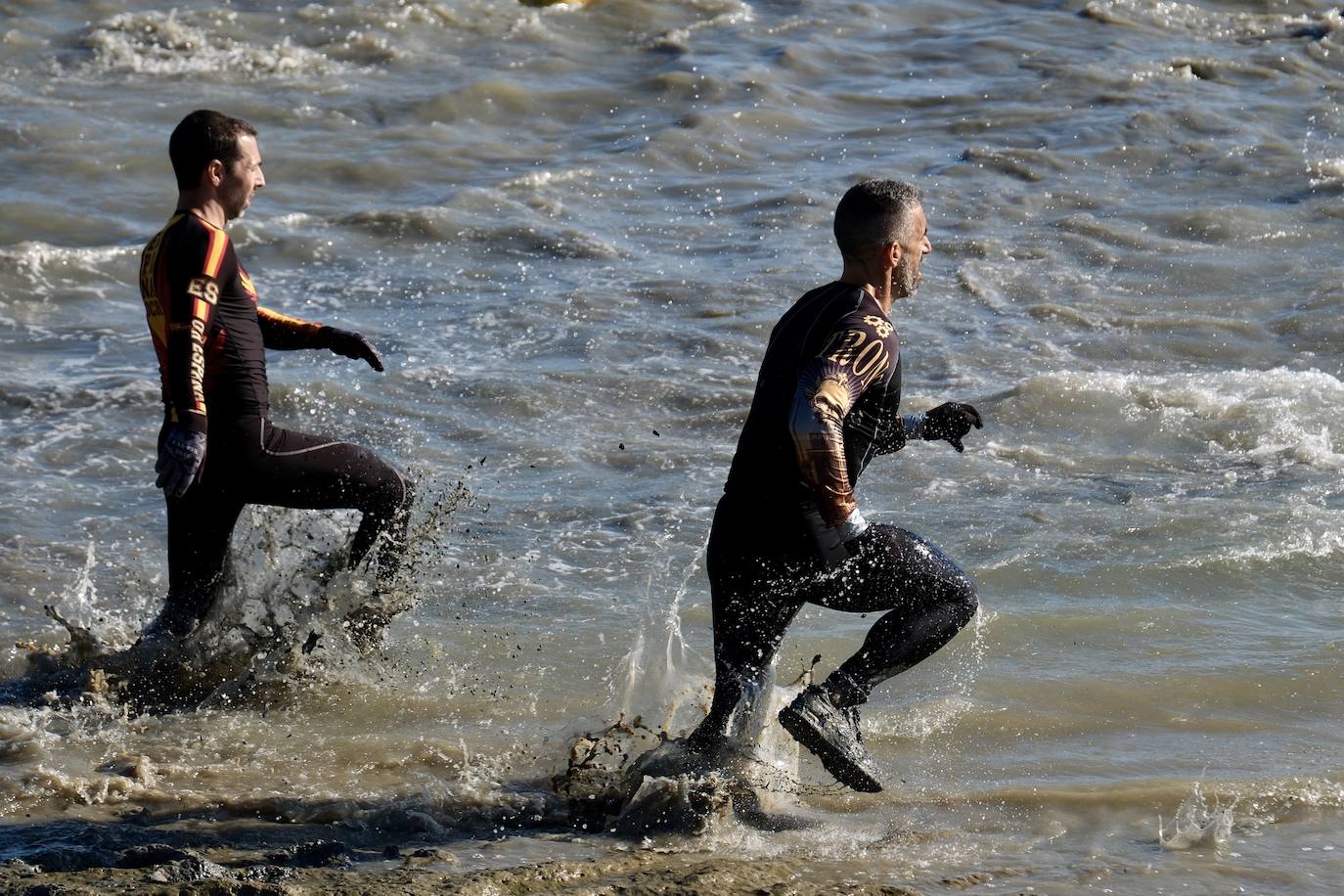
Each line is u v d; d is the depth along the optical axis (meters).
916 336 39.62
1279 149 56.03
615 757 19.08
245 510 23.22
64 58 63.38
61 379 35.34
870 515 28.09
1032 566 25.56
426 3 70.12
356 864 16.19
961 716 20.41
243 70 63.38
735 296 42.44
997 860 16.56
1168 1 74.06
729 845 16.88
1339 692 20.97
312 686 21.59
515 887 15.45
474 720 20.62
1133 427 33.19
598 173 53.97
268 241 46.38
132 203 49.53
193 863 15.73
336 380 35.53
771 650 17.67
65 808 17.75
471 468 30.88
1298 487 29.55
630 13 71.62
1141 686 21.20
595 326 40.03
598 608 24.39
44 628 23.38
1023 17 73.69
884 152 56.78
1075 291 43.16
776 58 66.12
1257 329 40.28
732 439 32.84
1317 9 73.88
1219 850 16.77
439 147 56.22
